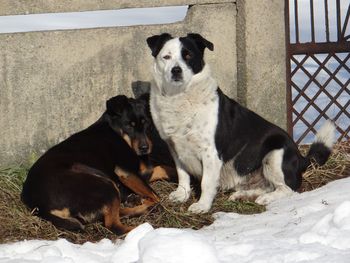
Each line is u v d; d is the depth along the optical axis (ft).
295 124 26.61
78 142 21.80
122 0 24.54
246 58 25.11
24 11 24.04
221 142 22.29
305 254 15.70
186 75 21.34
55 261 15.65
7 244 18.53
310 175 24.13
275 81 25.54
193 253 14.05
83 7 24.39
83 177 20.10
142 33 24.89
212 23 25.23
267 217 20.11
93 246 18.17
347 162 25.16
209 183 22.00
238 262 15.70
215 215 21.07
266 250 16.34
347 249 16.21
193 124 21.98
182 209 21.57
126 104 22.54
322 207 20.10
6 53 23.99
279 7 25.20
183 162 22.72
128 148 22.41
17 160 24.48
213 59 25.44
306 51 26.30
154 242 14.25
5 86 24.12
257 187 23.61
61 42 24.35
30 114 24.40
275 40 25.30
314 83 28.17
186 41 21.75
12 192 21.83
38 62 24.26
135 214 20.80
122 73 24.93
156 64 22.17
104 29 24.62
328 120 24.59
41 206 19.89
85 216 19.83
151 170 23.31
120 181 22.15
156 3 24.76
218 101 22.29
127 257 15.35
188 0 24.95
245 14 24.85
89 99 24.80
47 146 24.66
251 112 23.38
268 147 22.91
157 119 22.57
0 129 24.26
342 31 26.50
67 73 24.52
